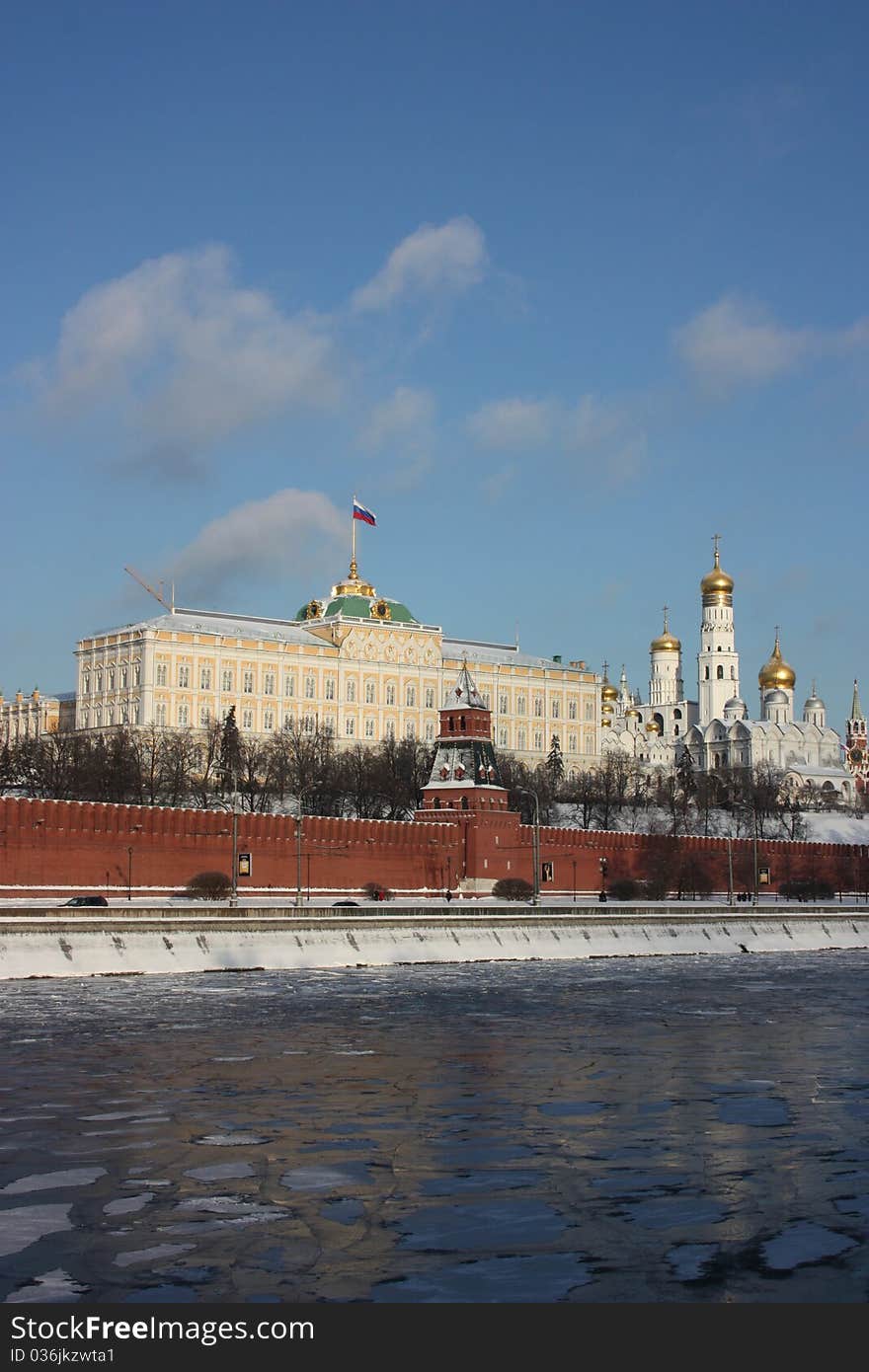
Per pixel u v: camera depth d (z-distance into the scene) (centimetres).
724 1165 5778
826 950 16975
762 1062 8188
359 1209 5131
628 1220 5034
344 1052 8388
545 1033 9238
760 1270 4562
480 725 19075
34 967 11712
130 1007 10219
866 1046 8781
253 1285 4403
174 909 13025
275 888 16525
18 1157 5828
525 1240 4816
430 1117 6612
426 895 17938
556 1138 6219
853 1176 5628
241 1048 8481
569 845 19338
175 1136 6194
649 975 13125
